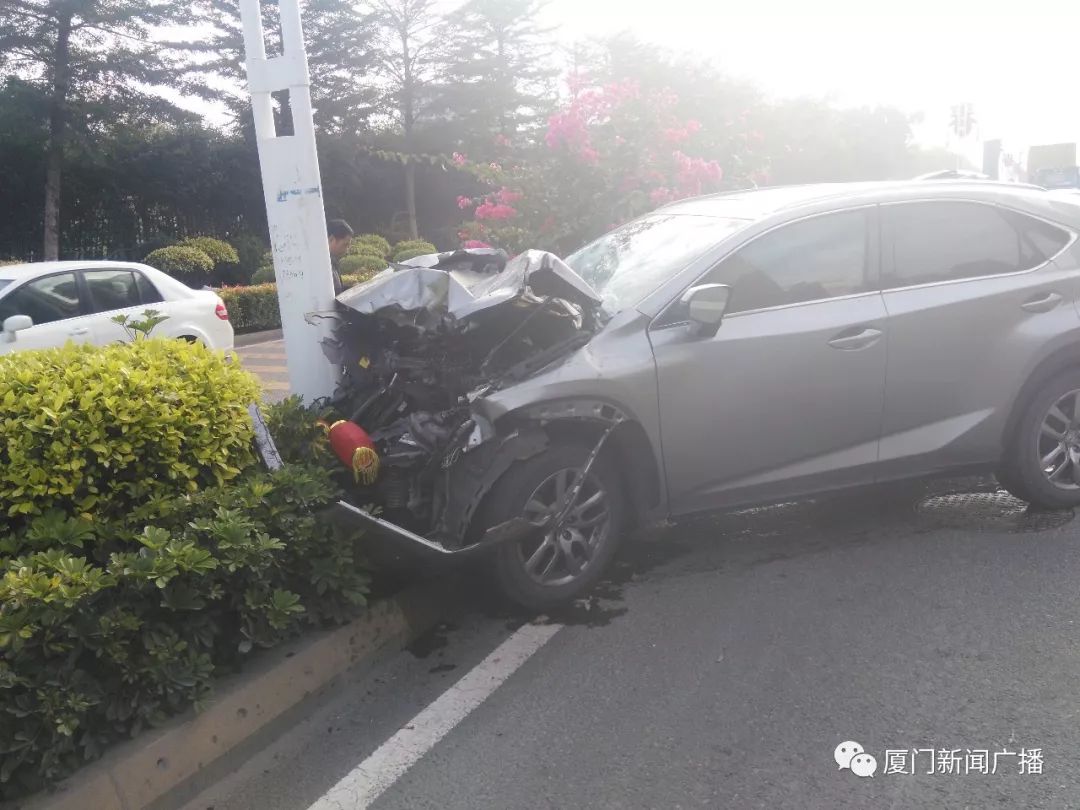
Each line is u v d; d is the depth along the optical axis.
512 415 4.13
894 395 4.77
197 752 3.27
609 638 4.18
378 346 4.88
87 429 3.57
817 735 3.38
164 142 31.73
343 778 3.29
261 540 3.63
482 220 8.79
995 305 4.86
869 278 4.79
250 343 17.81
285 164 5.22
